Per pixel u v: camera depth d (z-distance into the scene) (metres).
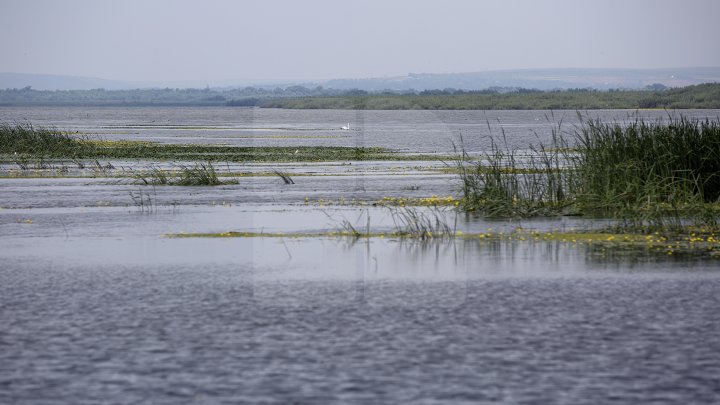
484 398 30.36
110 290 47.00
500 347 36.09
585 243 60.84
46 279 49.88
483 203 76.75
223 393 30.95
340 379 32.28
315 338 37.47
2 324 39.97
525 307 42.78
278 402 30.08
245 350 35.84
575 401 30.05
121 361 34.50
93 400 30.38
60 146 160.75
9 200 86.50
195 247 60.16
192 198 88.12
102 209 79.94
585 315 41.22
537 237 63.34
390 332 38.38
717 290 46.41
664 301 44.00
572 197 77.06
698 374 32.75
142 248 59.78
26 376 32.81
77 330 38.94
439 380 32.16
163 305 43.59
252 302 44.09
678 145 75.69
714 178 75.38
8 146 158.12
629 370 33.22
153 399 30.42
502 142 196.25
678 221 67.25
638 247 59.25
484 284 48.16
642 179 75.00
